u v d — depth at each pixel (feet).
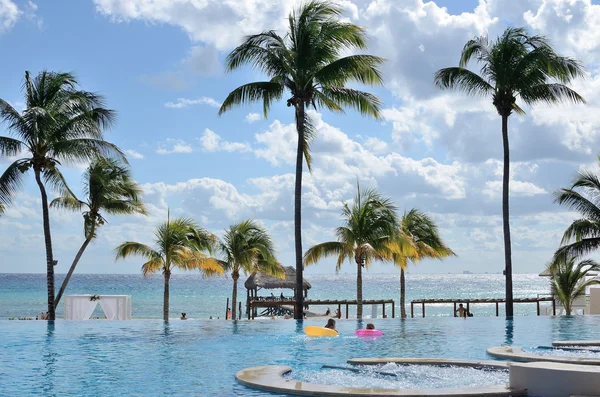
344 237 94.43
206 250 110.11
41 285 551.59
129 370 39.81
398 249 94.99
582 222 96.43
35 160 89.10
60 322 80.07
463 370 39.99
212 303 308.40
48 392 32.17
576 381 28.07
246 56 84.99
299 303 86.53
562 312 131.64
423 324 80.79
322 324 79.66
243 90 87.30
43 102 89.81
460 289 548.31
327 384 35.60
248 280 169.17
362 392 30.01
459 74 95.09
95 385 34.22
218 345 55.16
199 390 32.63
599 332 68.85
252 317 151.84
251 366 42.14
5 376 37.29
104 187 106.83
